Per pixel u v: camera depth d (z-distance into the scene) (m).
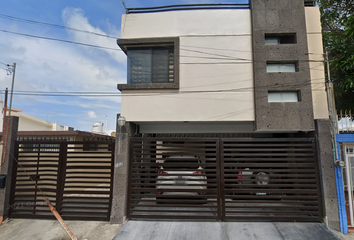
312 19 6.06
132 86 5.99
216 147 5.77
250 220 5.52
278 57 5.90
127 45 6.32
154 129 6.98
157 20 6.26
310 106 5.68
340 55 8.02
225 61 6.02
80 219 5.69
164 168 5.95
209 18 6.19
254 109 5.84
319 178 5.52
